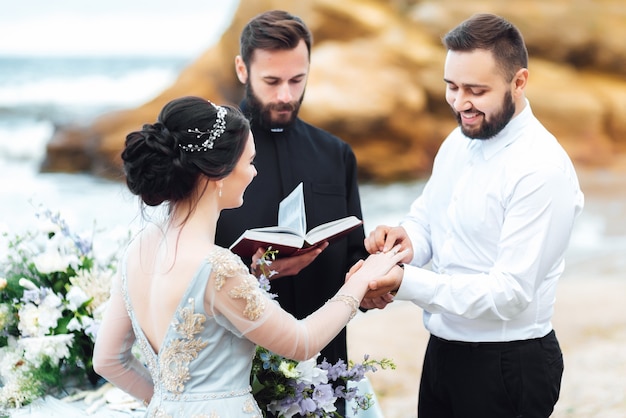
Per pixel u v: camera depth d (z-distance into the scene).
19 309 2.74
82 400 2.67
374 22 15.20
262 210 2.84
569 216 2.46
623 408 4.45
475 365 2.57
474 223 2.58
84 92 32.75
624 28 16.45
